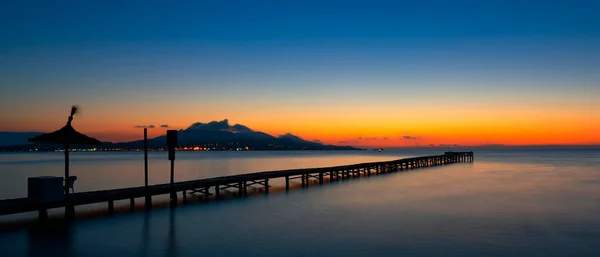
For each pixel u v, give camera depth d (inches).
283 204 853.8
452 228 615.2
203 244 523.8
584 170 2026.3
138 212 749.3
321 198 951.0
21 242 526.6
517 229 609.3
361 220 678.5
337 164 3191.4
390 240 542.6
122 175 1907.0
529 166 2436.0
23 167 2623.0
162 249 501.7
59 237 553.6
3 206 580.7
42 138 639.8
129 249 499.8
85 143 674.2
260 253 485.4
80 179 1669.5
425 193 1048.2
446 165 2581.2
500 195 999.6
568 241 540.4
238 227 625.6
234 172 2123.5
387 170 1980.8
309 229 610.5
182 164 3171.8
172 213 741.3
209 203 865.5
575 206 821.2
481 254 481.4
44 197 617.3
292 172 1240.2
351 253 485.4
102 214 724.7
